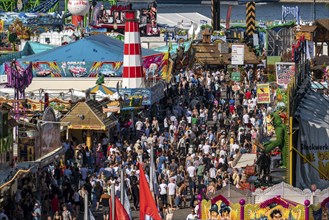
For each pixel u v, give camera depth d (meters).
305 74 72.00
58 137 66.88
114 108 82.44
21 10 187.75
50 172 63.97
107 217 58.81
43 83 100.38
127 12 98.31
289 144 51.88
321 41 108.81
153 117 89.06
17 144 61.84
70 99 80.50
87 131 76.88
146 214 47.25
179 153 76.06
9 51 129.50
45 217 58.44
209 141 77.31
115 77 101.69
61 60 102.00
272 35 150.38
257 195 46.25
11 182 55.00
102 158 72.69
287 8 160.62
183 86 107.62
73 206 59.62
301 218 46.00
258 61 133.75
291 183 51.50
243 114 92.50
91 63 101.94
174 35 157.25
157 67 106.81
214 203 46.16
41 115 72.44
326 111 58.00
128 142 79.75
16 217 55.72
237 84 107.44
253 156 65.12
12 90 81.19
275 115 54.59
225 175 63.69
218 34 153.88
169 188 62.69
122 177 48.06
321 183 53.50
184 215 61.34
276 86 87.31
